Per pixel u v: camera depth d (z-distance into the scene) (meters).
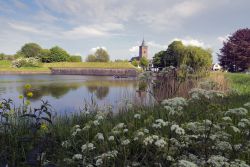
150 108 6.47
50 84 27.59
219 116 3.73
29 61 77.38
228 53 43.59
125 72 69.06
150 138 2.91
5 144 3.88
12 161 3.41
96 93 17.00
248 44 41.31
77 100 13.64
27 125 4.86
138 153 3.54
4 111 4.90
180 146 3.09
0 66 76.00
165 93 8.39
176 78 8.96
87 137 4.00
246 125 3.30
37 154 3.12
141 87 8.75
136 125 4.55
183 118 4.13
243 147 3.07
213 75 10.97
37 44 96.56
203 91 3.50
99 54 91.50
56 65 79.50
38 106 10.92
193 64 12.34
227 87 9.77
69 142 3.70
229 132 3.65
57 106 11.39
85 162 3.09
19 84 26.69
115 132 3.58
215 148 2.96
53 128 4.85
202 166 2.67
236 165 2.45
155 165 3.10
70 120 6.19
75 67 76.25
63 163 3.25
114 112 6.64
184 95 8.00
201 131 3.15
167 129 3.70
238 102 6.82
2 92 18.17
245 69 41.88
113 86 23.94
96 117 4.52
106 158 3.02
